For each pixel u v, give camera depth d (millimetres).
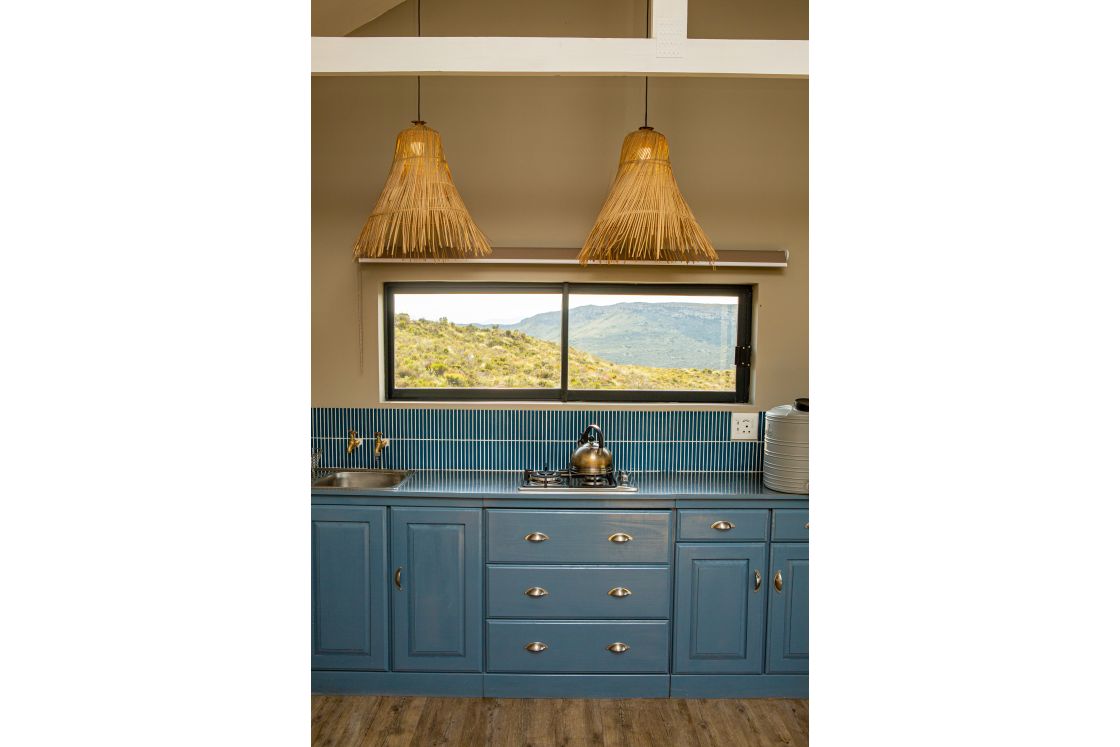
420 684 3027
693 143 3383
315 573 3004
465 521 2971
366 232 2676
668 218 2629
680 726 2820
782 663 3014
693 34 3338
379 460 3465
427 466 3459
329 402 3441
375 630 3010
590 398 3553
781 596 2988
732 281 3416
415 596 2994
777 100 3383
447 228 2639
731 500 2963
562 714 2898
